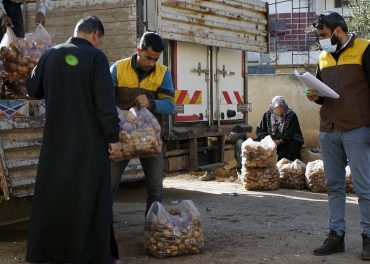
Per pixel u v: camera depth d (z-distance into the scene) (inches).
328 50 185.3
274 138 391.5
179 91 309.1
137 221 244.7
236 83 363.6
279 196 318.7
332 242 188.2
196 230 187.0
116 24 283.3
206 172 397.4
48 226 151.9
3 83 213.8
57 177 151.6
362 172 183.8
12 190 184.2
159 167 198.8
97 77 153.3
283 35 1034.7
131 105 194.4
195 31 305.9
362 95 183.8
